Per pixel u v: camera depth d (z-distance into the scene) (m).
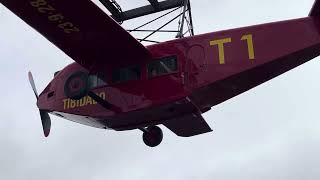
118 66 15.22
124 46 14.73
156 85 14.59
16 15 13.70
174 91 14.36
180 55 14.64
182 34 17.16
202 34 14.72
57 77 16.36
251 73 14.06
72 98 15.70
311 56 13.86
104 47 14.85
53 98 16.20
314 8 13.55
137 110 14.58
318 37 13.59
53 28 14.16
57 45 14.91
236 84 14.30
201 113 15.25
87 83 15.45
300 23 13.85
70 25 13.95
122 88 14.94
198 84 14.23
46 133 16.73
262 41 14.05
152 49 14.98
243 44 14.20
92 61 15.52
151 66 14.83
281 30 13.98
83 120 15.99
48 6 13.23
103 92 15.13
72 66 16.12
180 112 14.88
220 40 14.45
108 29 14.06
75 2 13.08
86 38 14.51
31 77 17.33
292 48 13.70
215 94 14.56
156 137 17.12
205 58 14.40
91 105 15.40
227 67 14.12
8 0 13.10
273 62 13.84
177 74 14.48
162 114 14.87
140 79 14.81
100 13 13.47
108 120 15.29
